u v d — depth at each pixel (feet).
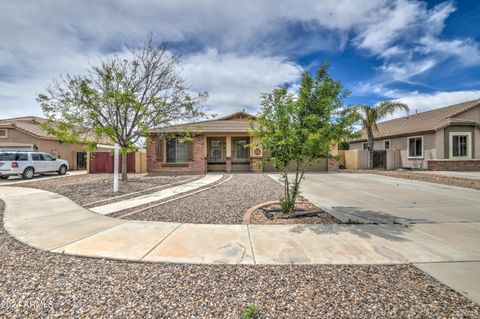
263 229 15.26
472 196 26.18
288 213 19.06
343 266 10.37
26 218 17.99
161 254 11.64
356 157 66.08
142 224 16.42
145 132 37.27
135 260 11.03
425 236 13.84
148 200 24.20
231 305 7.77
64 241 13.37
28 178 45.68
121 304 7.80
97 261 10.98
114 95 33.42
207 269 10.18
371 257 11.16
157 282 9.16
